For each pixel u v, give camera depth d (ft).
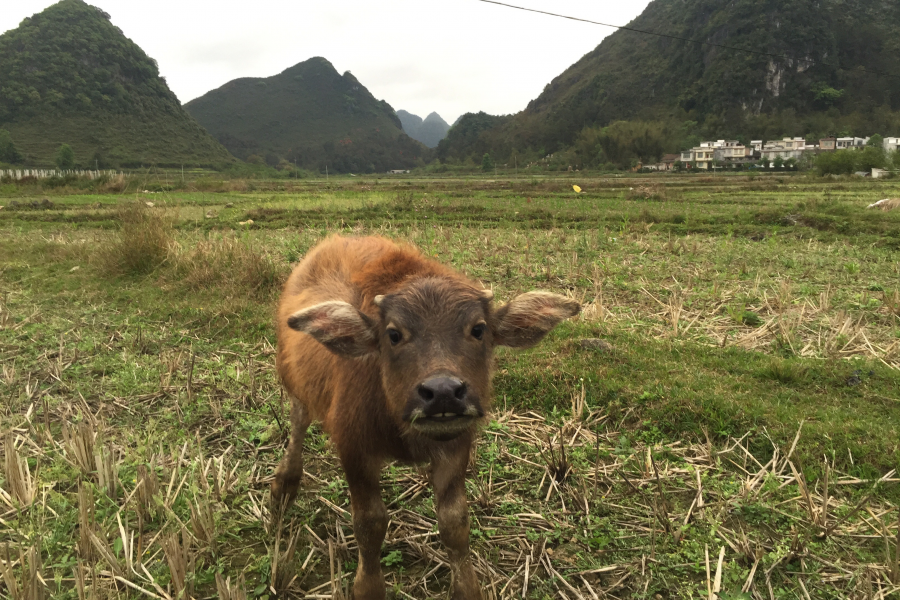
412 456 10.02
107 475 13.24
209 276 30.01
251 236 47.70
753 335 22.61
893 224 47.26
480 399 9.23
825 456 14.10
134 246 32.83
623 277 31.71
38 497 13.21
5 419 16.61
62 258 36.68
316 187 148.87
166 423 17.01
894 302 25.32
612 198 91.30
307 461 15.25
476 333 9.29
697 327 23.99
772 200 83.25
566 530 12.67
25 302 28.12
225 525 12.69
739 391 17.79
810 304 26.27
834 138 353.72
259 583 11.09
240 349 22.88
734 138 409.08
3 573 9.80
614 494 13.82
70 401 18.19
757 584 11.10
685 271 33.01
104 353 22.08
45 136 366.63
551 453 14.49
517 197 93.20
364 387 9.78
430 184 171.73
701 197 90.74
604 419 16.99
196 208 73.51
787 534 12.37
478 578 11.15
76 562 11.12
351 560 11.84
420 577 11.40
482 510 13.32
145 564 11.28
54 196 102.12
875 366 19.25
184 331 24.35
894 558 11.48
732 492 13.61
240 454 15.55
